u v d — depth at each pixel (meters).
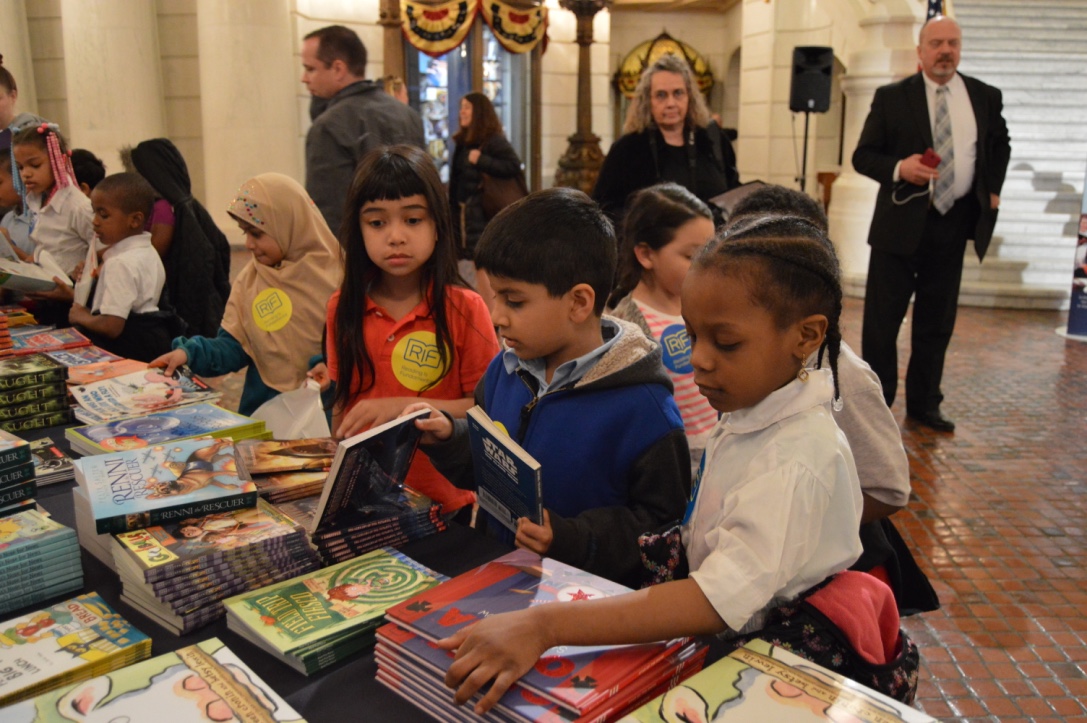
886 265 4.27
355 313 1.77
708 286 1.01
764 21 10.58
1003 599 2.81
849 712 0.88
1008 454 4.07
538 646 0.92
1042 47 8.94
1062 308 7.27
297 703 1.00
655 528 1.34
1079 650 2.53
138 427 1.77
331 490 1.26
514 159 5.77
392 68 9.27
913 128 4.18
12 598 1.20
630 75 13.19
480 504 1.39
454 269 1.79
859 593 1.14
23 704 0.93
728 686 0.92
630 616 0.94
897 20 8.20
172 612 1.14
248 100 8.60
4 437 1.41
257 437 1.81
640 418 1.38
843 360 1.48
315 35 3.52
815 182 10.45
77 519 1.41
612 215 3.25
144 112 8.89
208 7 8.52
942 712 2.26
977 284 7.46
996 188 4.18
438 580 1.21
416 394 1.79
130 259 2.86
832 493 1.03
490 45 10.19
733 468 1.10
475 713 0.92
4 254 2.90
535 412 1.44
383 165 1.64
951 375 5.36
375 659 1.06
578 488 1.40
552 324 1.37
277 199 2.18
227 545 1.21
